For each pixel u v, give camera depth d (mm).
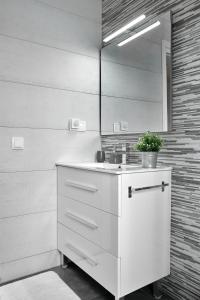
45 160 1968
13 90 1823
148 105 1784
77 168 1734
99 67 2236
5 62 1793
